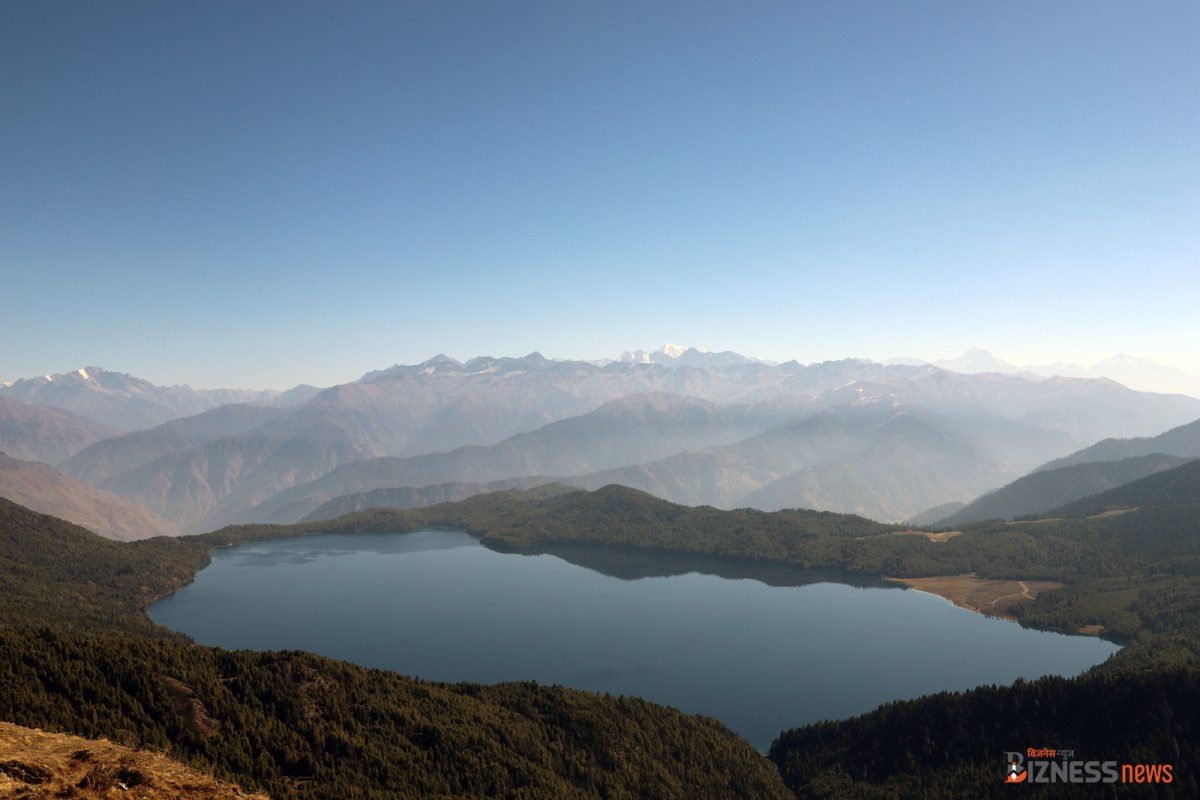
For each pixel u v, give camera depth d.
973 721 184.25
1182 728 161.12
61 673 148.50
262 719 154.62
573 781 160.38
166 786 66.69
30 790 60.47
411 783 144.12
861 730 198.62
